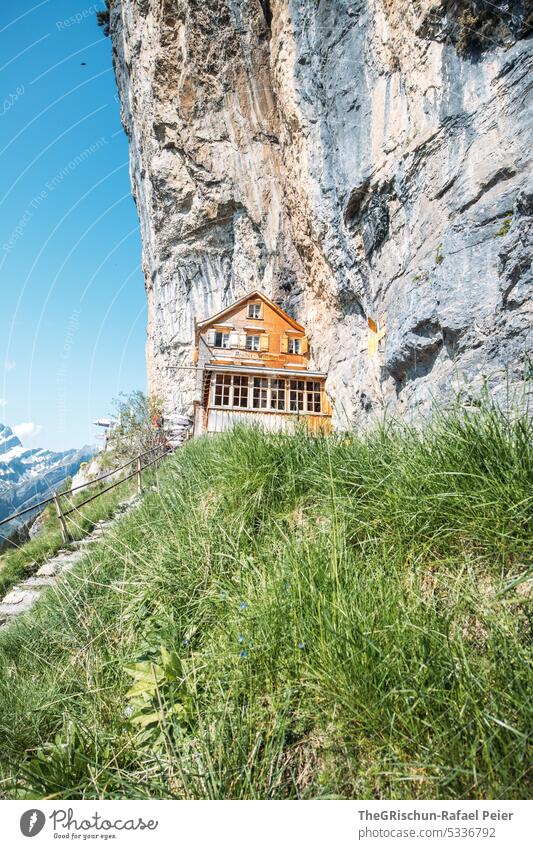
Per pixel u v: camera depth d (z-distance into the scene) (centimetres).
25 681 287
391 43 841
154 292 3297
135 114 2917
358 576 218
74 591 372
